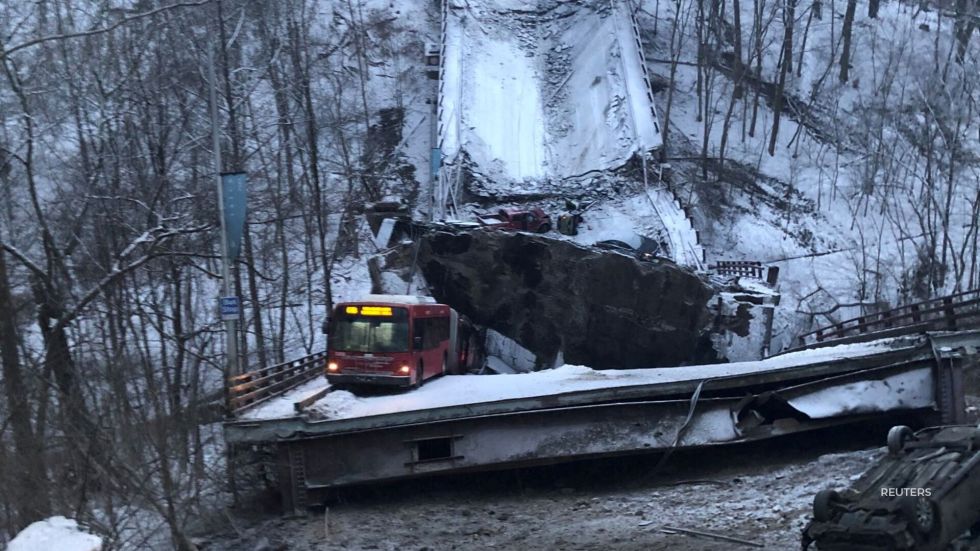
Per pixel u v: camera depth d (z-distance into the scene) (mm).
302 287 37875
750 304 38250
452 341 27797
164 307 29328
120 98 27641
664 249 44906
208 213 29406
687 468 19781
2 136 26109
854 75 71562
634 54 61406
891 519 8984
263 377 20000
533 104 60781
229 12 36094
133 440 14625
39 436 14383
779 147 64000
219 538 16297
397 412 17391
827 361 18703
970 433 10164
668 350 38625
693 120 65438
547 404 17516
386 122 59844
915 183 58531
